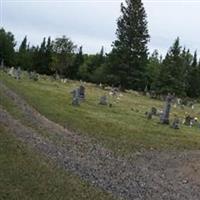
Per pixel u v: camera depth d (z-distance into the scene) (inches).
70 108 1898.4
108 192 845.8
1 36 5251.0
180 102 3513.8
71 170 906.1
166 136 1723.7
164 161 1323.8
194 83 4648.1
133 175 1043.3
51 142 1122.0
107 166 1061.1
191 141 1718.8
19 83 2559.1
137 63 3818.9
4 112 1256.8
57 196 734.5
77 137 1343.5
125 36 3836.1
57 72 4648.1
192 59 5167.3
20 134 1052.5
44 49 5044.3
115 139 1478.8
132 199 851.4
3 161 797.9
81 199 758.5
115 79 3757.4
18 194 693.3
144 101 3036.4
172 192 989.2
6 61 5201.8
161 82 3954.2
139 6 3870.6
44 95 2176.4
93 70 5221.5
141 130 1736.0
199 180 1173.7
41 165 849.5
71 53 4527.6
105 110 2084.2
